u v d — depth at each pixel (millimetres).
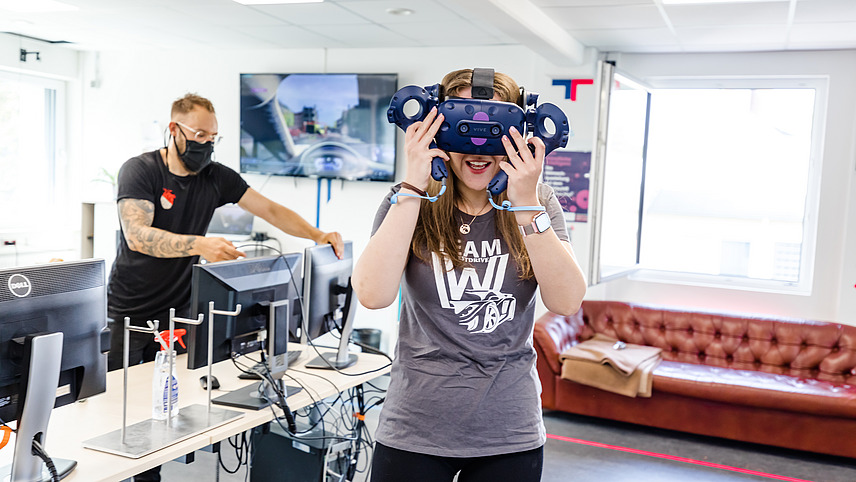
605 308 4715
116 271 2697
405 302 1333
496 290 1256
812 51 4547
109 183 6246
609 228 4762
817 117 4645
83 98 6328
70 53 6199
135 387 2260
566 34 4332
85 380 1789
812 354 4152
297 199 5781
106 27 5125
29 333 1620
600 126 4129
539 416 1320
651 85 4848
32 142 6141
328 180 5660
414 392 1277
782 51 4621
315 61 5672
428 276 1262
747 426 3850
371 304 1232
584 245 4949
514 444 1270
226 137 5949
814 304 4582
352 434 2785
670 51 4816
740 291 4734
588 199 4633
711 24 3955
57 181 6336
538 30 3797
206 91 5977
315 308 2533
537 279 1235
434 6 4016
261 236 5734
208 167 2811
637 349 4379
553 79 4949
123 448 1715
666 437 4035
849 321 4465
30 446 1543
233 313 2012
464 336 1263
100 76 6262
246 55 5852
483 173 1238
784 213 4812
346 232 5641
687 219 5055
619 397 4117
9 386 1583
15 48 5641
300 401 2189
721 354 4367
